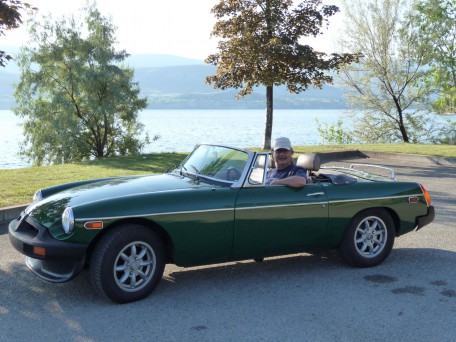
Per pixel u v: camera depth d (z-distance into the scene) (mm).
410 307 4758
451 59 28438
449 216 8922
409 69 30672
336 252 6672
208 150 6000
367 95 32344
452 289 5266
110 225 4727
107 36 28531
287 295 5059
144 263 4867
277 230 5445
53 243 4574
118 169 14586
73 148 27344
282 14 20422
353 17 30562
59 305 4746
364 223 6027
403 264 6148
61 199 5188
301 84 20875
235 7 20750
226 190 5254
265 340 4035
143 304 4781
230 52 20828
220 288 5254
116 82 28000
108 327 4262
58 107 27406
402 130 32469
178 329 4230
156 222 4852
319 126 34781
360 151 20172
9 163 47812
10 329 4219
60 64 28438
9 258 6266
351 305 4801
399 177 13992
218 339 4047
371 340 4051
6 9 10227
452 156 17891
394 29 30062
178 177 5820
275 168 6176
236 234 5242
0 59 10531
